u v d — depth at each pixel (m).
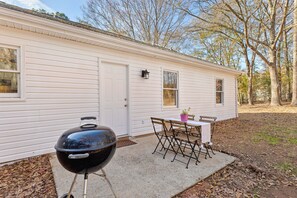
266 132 5.66
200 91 7.42
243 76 18.33
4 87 3.23
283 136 5.10
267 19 12.18
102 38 4.23
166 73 6.16
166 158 3.38
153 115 5.66
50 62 3.71
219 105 8.40
